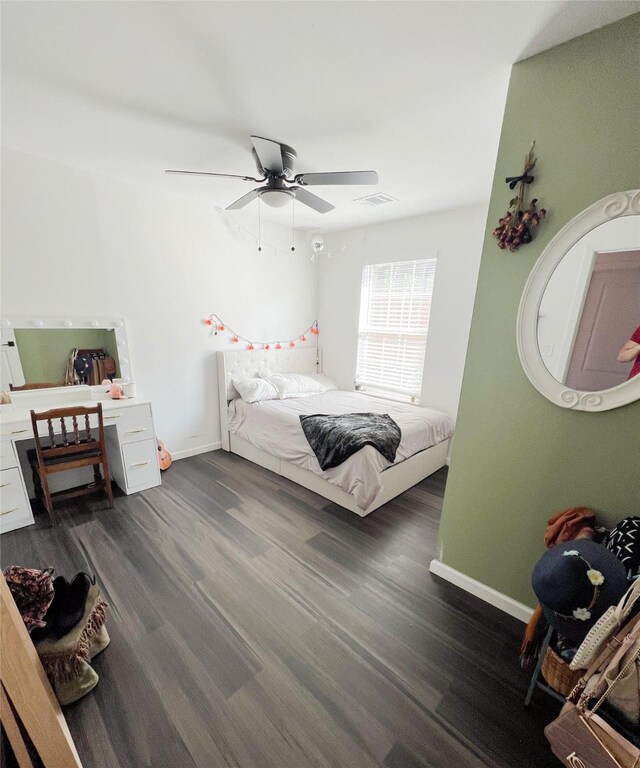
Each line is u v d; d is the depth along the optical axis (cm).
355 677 137
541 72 133
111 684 132
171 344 325
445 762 111
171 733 117
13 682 82
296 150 215
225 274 352
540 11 114
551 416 148
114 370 291
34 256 242
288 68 144
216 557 205
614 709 86
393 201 299
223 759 110
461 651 150
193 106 172
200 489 287
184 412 346
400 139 200
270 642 151
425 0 111
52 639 123
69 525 233
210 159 235
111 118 184
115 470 286
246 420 343
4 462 219
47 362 258
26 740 105
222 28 124
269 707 125
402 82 152
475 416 171
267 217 362
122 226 278
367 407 344
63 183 245
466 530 182
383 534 232
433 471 332
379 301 394
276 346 411
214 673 137
